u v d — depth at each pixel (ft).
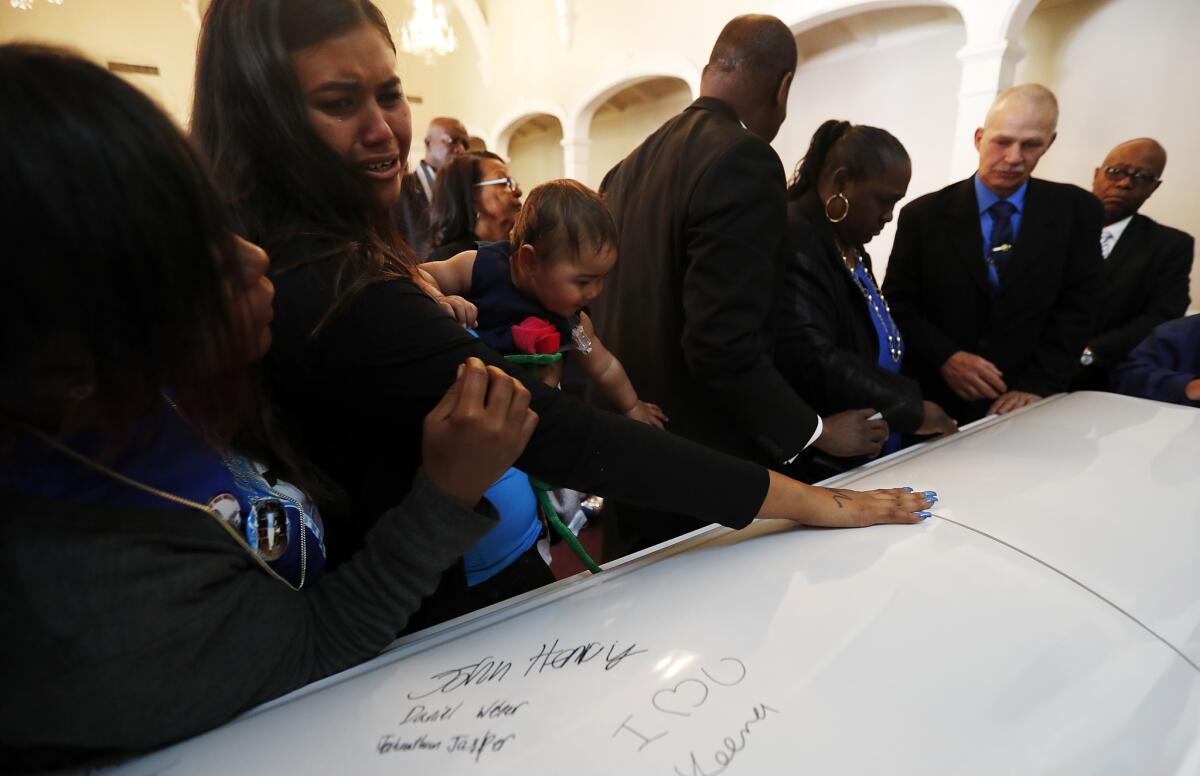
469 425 1.28
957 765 1.13
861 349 3.92
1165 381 4.08
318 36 1.43
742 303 2.76
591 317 4.24
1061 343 4.61
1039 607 1.52
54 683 0.96
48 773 1.15
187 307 0.93
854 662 1.34
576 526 6.23
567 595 1.73
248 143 1.47
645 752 1.15
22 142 0.75
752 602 1.57
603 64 19.16
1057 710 1.26
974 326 4.83
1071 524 1.91
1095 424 2.95
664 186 3.20
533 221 2.77
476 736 1.20
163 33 25.11
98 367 0.89
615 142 23.09
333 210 1.52
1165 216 9.98
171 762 1.15
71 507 0.98
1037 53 11.07
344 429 1.62
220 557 1.16
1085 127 10.68
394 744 1.18
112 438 1.01
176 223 0.87
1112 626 1.48
